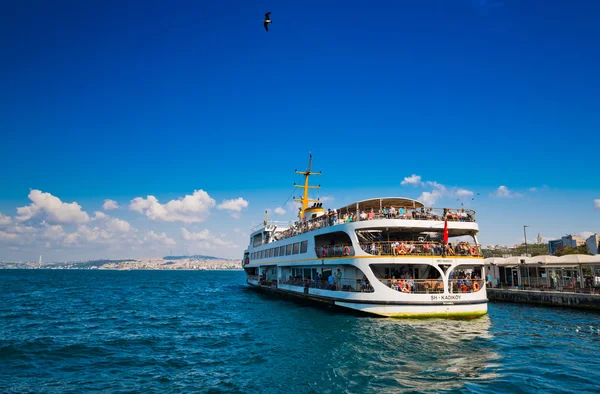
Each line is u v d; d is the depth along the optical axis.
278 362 20.09
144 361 20.83
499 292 49.66
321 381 16.92
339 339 24.59
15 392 16.05
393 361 19.72
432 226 31.50
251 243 70.50
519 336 26.03
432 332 26.19
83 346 24.14
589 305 38.38
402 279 31.17
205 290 77.19
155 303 50.25
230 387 16.47
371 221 31.75
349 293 32.66
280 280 51.28
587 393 15.26
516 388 15.80
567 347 23.11
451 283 31.31
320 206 48.69
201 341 25.69
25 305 46.81
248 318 35.34
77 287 85.19
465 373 17.83
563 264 45.84
